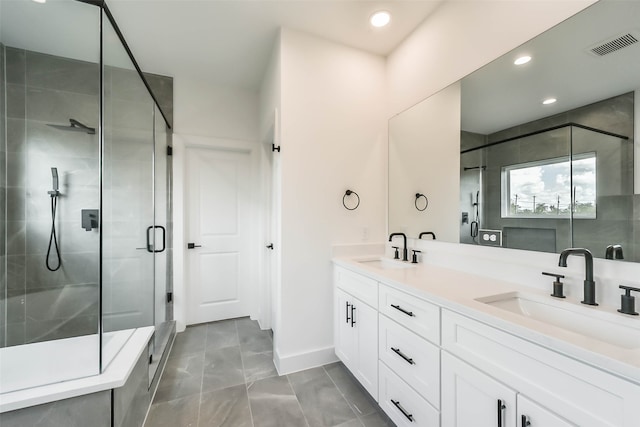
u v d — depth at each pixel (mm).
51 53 1889
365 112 2223
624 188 977
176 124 2650
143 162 2088
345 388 1765
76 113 1878
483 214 1504
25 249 1961
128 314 1818
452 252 1699
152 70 2539
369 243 2219
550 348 723
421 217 1936
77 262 1956
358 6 1752
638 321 827
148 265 2135
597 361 626
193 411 1551
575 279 1072
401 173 2127
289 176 1965
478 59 1516
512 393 824
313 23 1912
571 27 1131
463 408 997
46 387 1051
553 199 1190
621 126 986
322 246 2068
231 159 2949
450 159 1699
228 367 2014
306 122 2012
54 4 1508
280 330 1942
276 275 2080
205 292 2855
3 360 1209
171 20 1872
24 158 1950
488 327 903
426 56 1878
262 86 2713
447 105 1717
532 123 1267
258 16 1839
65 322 1950
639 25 951
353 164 2176
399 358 1352
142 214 2066
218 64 2447
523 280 1272
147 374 1545
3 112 1924
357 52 2201
